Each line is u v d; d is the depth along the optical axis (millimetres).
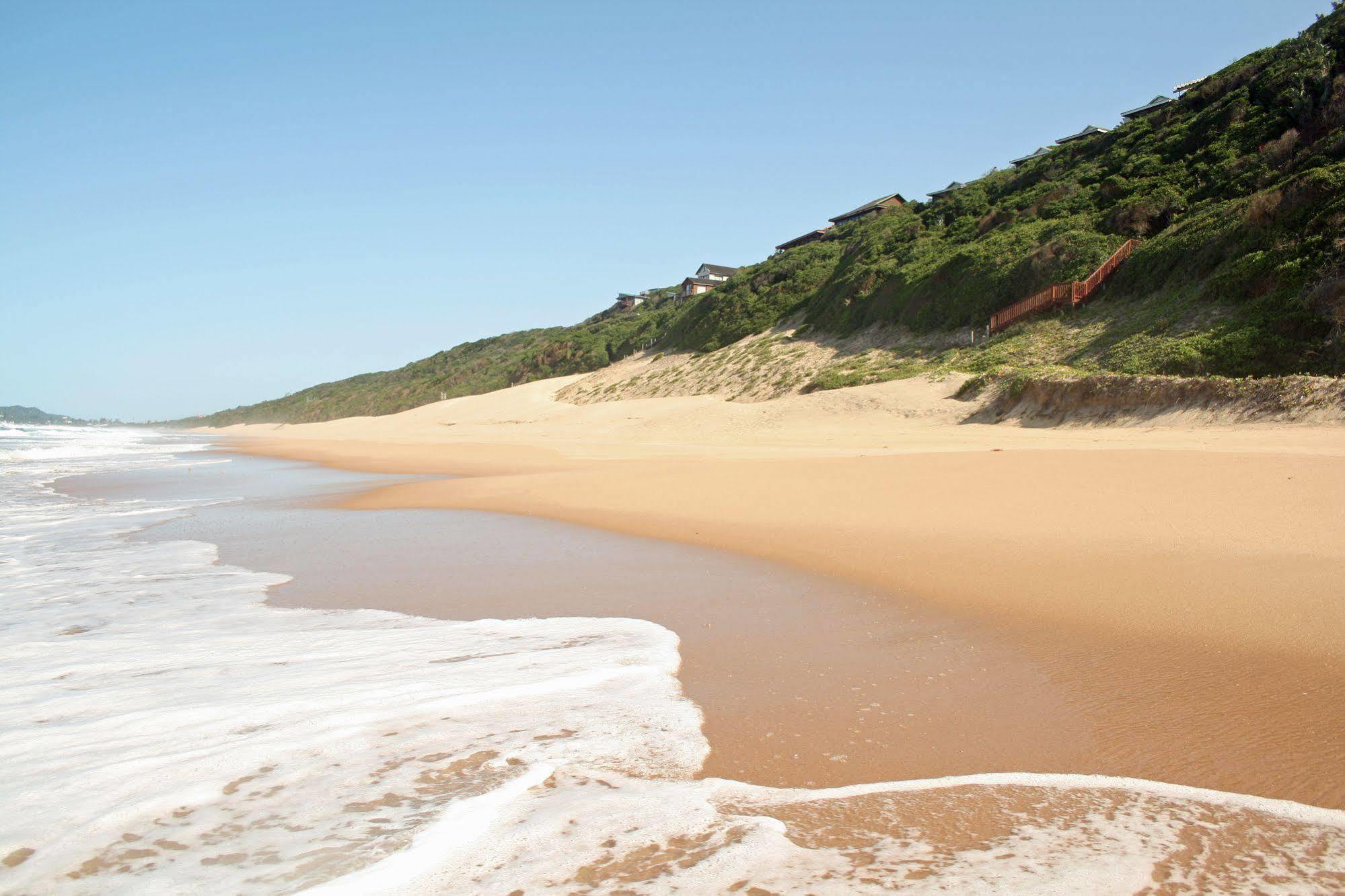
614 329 81812
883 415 26156
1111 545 7285
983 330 32812
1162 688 4270
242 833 2908
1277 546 6684
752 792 3219
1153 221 31125
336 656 5188
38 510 14250
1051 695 4250
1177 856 2670
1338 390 15430
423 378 115938
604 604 6535
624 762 3502
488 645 5406
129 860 2729
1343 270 19281
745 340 51062
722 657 5027
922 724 3910
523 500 13344
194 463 29203
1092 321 27484
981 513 9094
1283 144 28625
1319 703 3979
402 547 9516
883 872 2584
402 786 3271
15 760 3549
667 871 2609
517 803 3107
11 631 5949
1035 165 44250
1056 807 3057
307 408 129625
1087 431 19281
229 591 7336
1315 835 2803
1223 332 20953
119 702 4301
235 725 3938
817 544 8516
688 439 28734
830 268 53344
